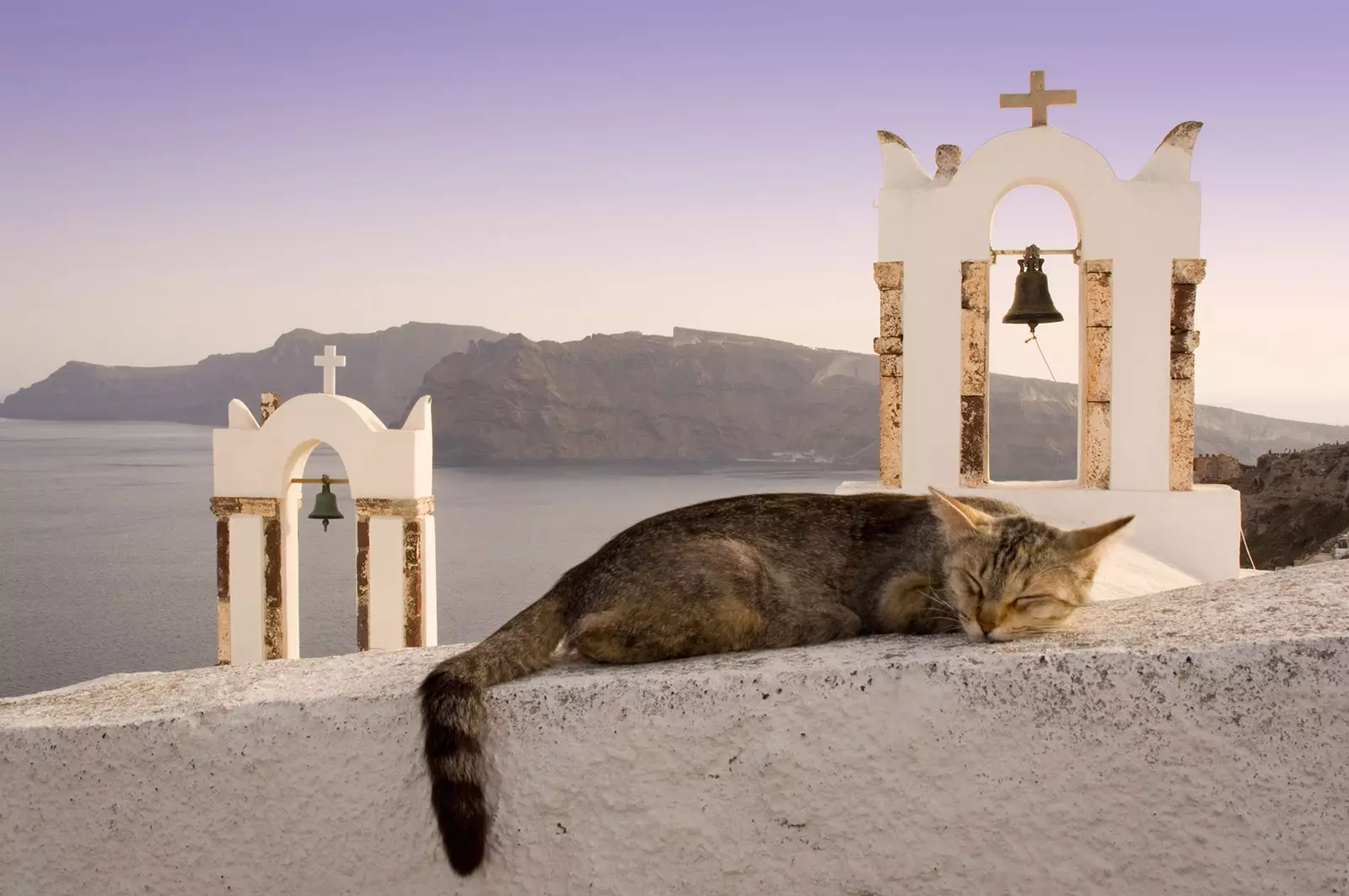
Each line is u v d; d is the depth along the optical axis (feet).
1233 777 7.02
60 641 241.35
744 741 7.72
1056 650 7.54
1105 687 7.21
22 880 8.43
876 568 10.47
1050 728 7.29
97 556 387.75
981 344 30.40
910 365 30.81
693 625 9.43
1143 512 29.22
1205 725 7.06
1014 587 9.14
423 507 40.83
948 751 7.45
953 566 9.85
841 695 7.59
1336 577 8.66
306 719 8.25
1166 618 8.45
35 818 8.38
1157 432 29.81
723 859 7.80
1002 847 7.39
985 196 30.27
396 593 40.47
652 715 7.84
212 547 416.26
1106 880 7.25
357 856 8.25
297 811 8.27
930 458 30.71
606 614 9.39
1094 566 9.98
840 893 7.66
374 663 9.83
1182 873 7.13
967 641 9.04
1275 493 104.88
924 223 30.60
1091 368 30.07
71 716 8.64
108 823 8.36
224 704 8.42
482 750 8.11
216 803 8.30
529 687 8.22
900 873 7.56
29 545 422.41
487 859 8.13
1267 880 7.00
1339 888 6.87
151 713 8.44
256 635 40.81
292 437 40.55
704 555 9.69
